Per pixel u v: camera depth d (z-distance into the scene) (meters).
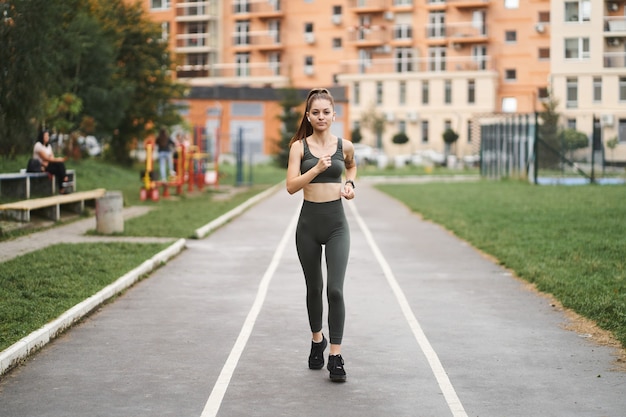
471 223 24.58
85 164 43.09
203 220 25.11
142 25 50.44
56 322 10.59
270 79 98.38
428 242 21.02
